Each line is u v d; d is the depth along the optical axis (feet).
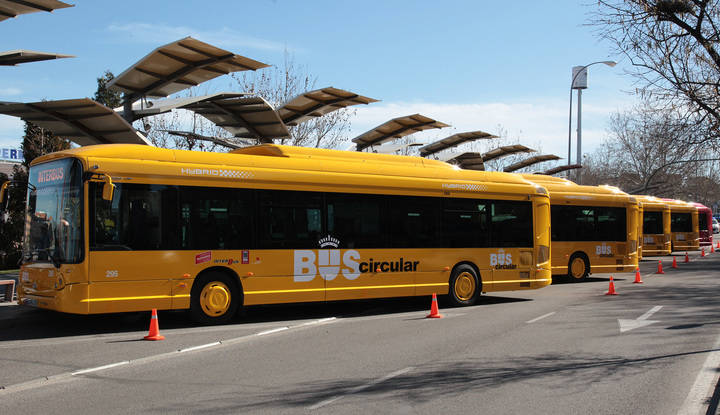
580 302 51.80
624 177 193.57
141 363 27.30
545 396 21.70
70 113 49.49
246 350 30.45
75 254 34.09
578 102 134.72
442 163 49.88
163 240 36.50
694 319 41.04
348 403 20.72
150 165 36.55
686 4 46.62
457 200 48.96
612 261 73.05
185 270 37.06
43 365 26.84
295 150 42.93
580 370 25.82
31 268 36.50
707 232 151.33
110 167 35.32
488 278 50.08
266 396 21.62
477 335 34.88
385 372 25.43
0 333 35.76
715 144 49.55
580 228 71.61
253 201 39.81
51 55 45.47
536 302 52.21
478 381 23.88
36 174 37.91
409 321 41.06
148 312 44.73
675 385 23.35
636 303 50.39
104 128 52.85
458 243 48.65
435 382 23.70
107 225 34.94
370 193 44.68
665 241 123.65
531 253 52.47
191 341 33.09
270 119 62.75
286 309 48.32
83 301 33.88
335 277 42.55
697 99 47.39
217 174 38.68
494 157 100.42
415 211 46.68
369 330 37.04
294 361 27.68
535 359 28.07
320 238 42.14
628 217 74.33
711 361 27.66
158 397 21.47
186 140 95.55
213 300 38.27
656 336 34.32
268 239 40.11
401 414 19.51
